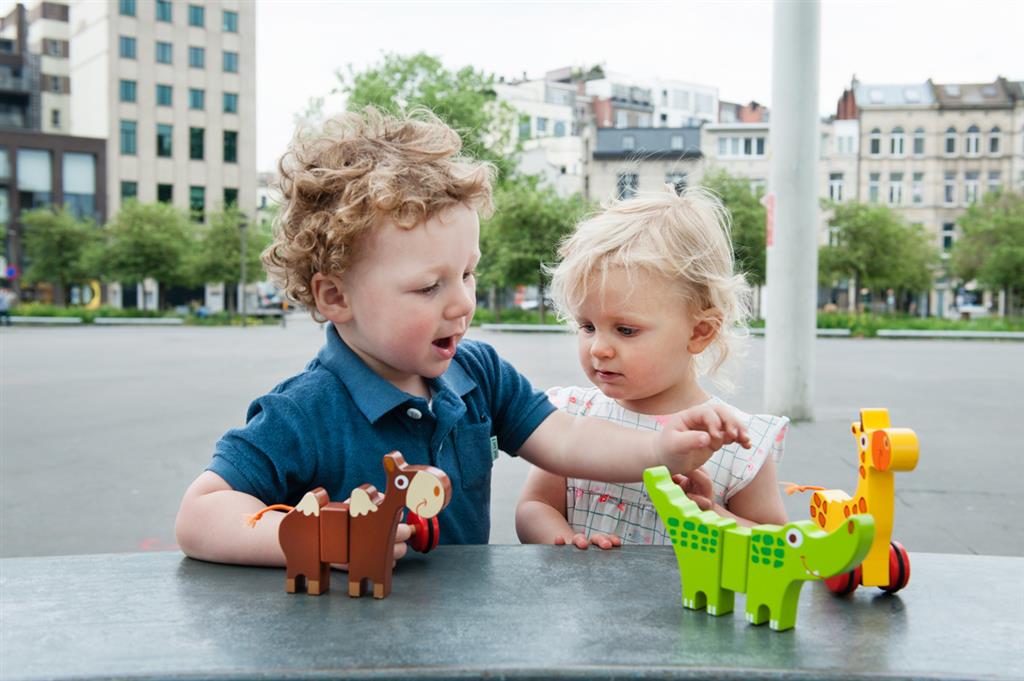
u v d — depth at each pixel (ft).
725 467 5.02
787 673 2.49
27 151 123.24
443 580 3.34
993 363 45.96
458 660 2.53
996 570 3.57
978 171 154.30
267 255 4.01
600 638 2.73
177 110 133.59
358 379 3.93
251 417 3.99
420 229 3.50
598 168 154.92
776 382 21.47
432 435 4.04
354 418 3.90
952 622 2.95
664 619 2.94
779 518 5.07
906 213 155.53
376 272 3.56
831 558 2.68
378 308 3.59
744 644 2.71
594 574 3.44
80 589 3.23
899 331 85.25
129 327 94.38
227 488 3.67
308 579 3.15
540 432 4.49
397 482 3.03
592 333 4.72
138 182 131.34
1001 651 2.68
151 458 16.78
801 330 21.24
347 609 2.99
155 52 131.54
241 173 138.92
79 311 105.70
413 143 3.77
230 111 137.80
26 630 2.80
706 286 4.62
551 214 90.48
